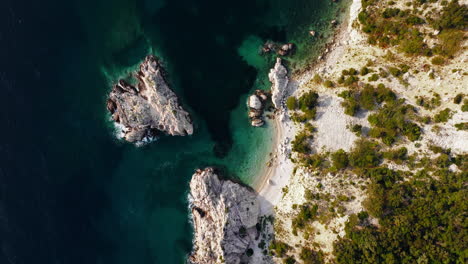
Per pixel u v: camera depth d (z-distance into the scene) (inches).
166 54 2181.3
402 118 1809.8
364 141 1920.5
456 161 1747.0
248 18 2140.7
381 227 1785.2
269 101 2143.2
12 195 2188.7
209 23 2162.9
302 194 2020.2
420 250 1686.8
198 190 2126.0
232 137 2196.1
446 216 1691.7
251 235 2129.7
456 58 1776.6
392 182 1839.3
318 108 2012.8
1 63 2182.6
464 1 1758.1
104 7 2201.0
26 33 2191.2
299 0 2096.5
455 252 1652.3
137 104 2114.9
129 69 2190.0
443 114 1749.5
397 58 1911.9
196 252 2206.0
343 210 1881.2
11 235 2187.5
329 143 1999.3
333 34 2081.7
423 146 1812.3
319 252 1929.1
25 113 2203.5
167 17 2175.2
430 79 1819.6
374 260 1728.6
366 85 1910.7
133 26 2190.0
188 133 2180.1
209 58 2174.0
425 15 1841.8
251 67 2151.8
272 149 2154.3
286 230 2060.8
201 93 2186.3
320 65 2086.6
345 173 1932.8
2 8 2162.9
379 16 1936.5
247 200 2113.7
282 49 2100.1
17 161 2192.4
